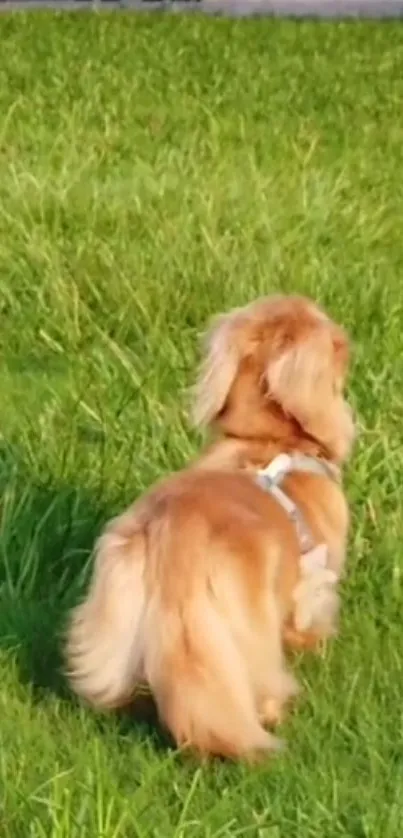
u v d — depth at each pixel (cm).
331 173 578
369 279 429
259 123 702
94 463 320
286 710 257
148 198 505
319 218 490
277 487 253
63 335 396
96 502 307
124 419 339
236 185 529
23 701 262
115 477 315
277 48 998
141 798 238
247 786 243
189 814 238
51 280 416
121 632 241
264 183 532
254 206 498
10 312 411
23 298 414
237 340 257
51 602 282
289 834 238
